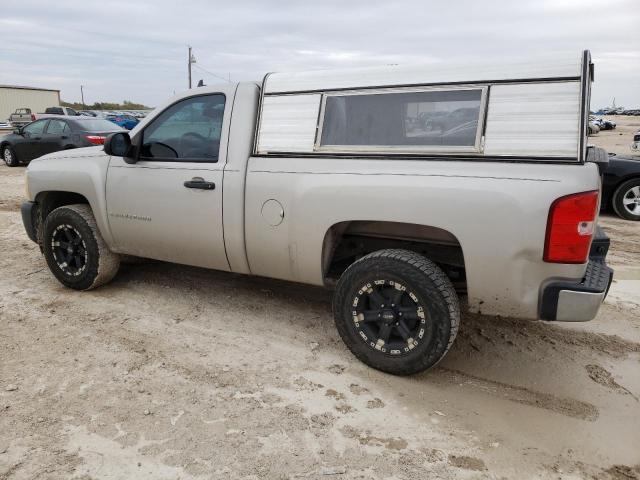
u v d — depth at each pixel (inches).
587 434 105.7
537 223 103.2
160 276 193.8
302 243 130.3
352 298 124.9
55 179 171.9
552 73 105.1
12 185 428.5
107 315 158.1
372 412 111.1
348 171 122.5
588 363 135.6
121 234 161.9
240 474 91.6
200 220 143.8
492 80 109.7
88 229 166.9
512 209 105.0
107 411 108.7
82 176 164.4
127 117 1368.1
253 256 140.1
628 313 169.2
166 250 156.1
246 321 156.6
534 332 153.5
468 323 158.6
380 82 121.5
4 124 1569.9
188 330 149.4
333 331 150.9
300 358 134.0
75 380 120.5
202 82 161.8
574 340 148.7
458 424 108.0
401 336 120.8
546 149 104.0
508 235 106.2
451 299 114.7
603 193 323.9
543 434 105.4
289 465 94.2
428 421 108.6
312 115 128.7
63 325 150.3
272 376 124.6
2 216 306.0
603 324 160.1
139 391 116.4
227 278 192.9
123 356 132.5
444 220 111.7
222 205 138.9
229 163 137.9
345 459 96.3
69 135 492.4
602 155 119.3
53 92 1872.5
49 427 103.0
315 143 127.8
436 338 115.7
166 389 117.6
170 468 92.6
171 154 151.2
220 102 144.2
